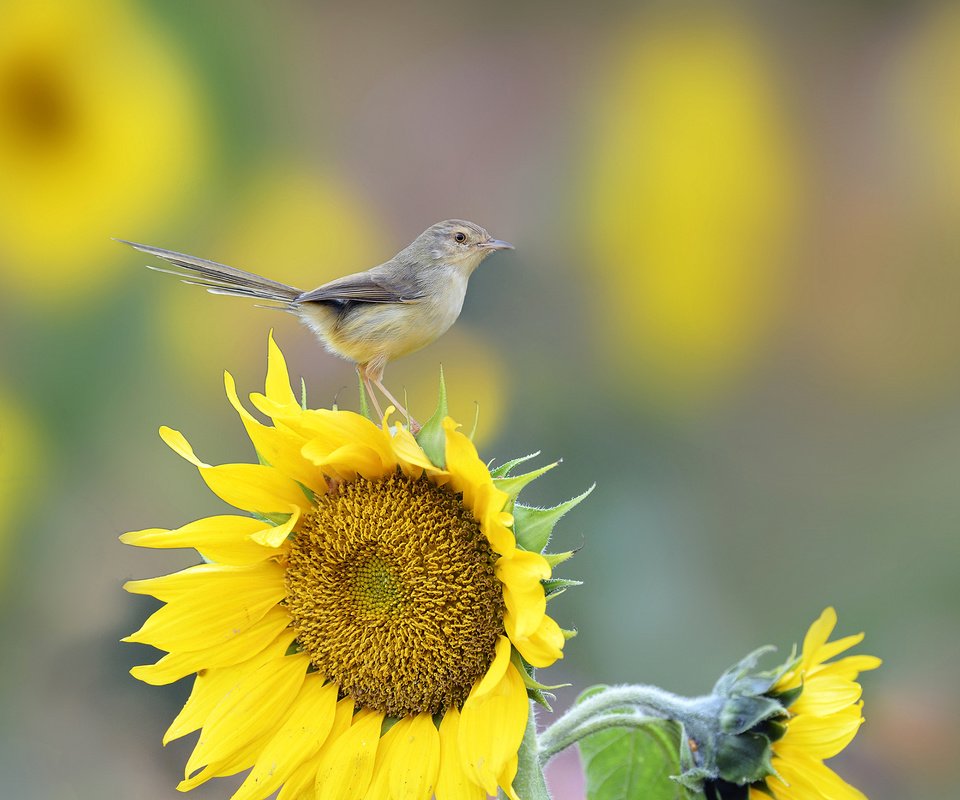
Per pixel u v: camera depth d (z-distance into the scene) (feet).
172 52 18.56
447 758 17.22
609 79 20.40
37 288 18.43
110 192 18.47
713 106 20.40
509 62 20.76
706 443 18.53
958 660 18.33
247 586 17.30
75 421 18.34
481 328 18.53
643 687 17.31
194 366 18.42
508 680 17.17
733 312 19.26
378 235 19.01
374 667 17.25
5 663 18.08
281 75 19.06
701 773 17.29
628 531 18.31
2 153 18.43
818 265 20.21
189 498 18.35
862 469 18.58
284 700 17.28
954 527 18.52
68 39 18.47
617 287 18.79
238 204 18.56
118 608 18.20
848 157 21.02
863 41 21.53
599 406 18.49
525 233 19.31
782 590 18.44
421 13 20.53
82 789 18.04
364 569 17.26
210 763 17.25
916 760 18.22
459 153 19.72
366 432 17.24
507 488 17.17
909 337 19.72
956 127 21.16
